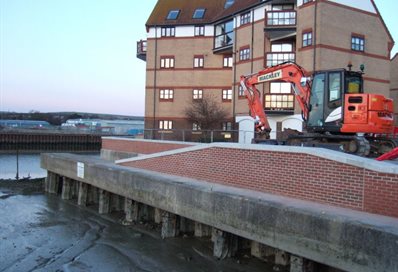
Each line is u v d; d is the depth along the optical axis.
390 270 6.85
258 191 11.11
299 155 10.14
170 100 39.72
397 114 37.59
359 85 16.00
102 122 129.25
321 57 27.16
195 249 12.16
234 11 34.62
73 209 18.95
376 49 30.22
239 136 29.70
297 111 28.80
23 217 17.25
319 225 8.12
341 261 7.68
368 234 7.21
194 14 39.91
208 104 36.09
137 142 25.19
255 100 19.52
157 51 40.31
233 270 10.45
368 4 29.95
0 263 11.27
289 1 29.88
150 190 13.66
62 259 11.59
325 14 27.47
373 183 8.55
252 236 9.70
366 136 15.63
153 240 13.32
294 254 8.80
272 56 30.27
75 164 20.08
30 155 57.09
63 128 88.75
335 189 9.27
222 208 10.62
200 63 39.09
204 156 13.22
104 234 14.30
